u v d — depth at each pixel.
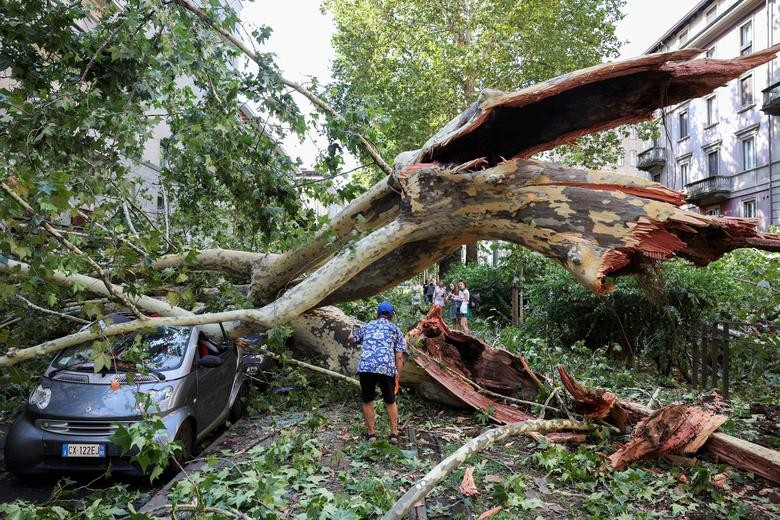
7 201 3.46
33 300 6.10
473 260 21.84
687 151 29.06
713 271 8.74
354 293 6.67
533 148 5.58
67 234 5.21
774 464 4.21
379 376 5.20
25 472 4.43
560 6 19.06
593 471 4.27
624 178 4.42
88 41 5.23
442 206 5.27
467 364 6.84
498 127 5.38
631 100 4.95
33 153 4.37
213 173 6.82
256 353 7.17
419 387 6.54
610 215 4.37
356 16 20.33
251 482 3.74
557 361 8.14
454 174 5.05
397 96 19.39
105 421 4.47
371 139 6.40
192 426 5.19
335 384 7.07
